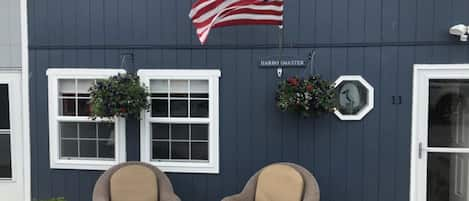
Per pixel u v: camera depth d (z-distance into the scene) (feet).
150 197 12.62
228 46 13.56
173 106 13.93
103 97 12.78
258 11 11.91
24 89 14.25
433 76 13.01
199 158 14.01
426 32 12.92
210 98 13.66
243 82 13.57
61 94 14.20
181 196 14.03
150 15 13.71
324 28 13.24
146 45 13.75
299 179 11.92
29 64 14.16
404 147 13.23
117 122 13.98
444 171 13.29
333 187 13.52
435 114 13.14
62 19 13.97
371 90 13.15
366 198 13.46
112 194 12.51
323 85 12.60
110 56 13.88
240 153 13.73
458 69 12.85
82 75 13.94
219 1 11.28
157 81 13.91
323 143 13.48
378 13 13.06
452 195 13.34
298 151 13.57
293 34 13.33
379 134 13.26
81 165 14.17
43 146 14.33
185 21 13.62
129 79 13.26
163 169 13.97
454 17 12.82
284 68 13.42
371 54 13.14
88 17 13.88
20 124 14.62
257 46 13.47
